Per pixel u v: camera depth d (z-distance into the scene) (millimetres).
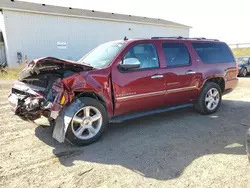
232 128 4391
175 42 4773
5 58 16422
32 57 16328
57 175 2738
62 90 3314
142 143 3686
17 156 3215
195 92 5039
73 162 3061
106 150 3430
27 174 2756
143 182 2588
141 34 22953
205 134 4078
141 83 4113
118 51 4047
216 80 5539
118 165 2975
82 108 3506
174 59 4664
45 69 3521
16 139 3805
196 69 4953
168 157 3195
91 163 3031
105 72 3742
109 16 21219
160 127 4461
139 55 4230
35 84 3852
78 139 3518
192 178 2662
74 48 18453
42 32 16562
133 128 4410
